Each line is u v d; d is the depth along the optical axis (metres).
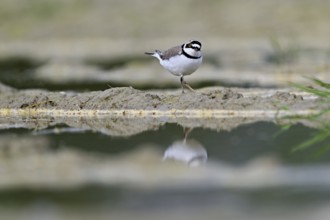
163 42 31.27
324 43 27.33
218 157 10.98
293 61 23.20
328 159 10.72
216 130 13.27
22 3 37.69
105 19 35.22
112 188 9.32
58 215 8.30
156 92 18.06
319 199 8.72
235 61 25.00
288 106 14.49
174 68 16.53
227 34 31.47
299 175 9.80
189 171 10.09
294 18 31.83
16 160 10.95
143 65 25.34
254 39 29.97
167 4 36.00
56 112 15.83
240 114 14.59
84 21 35.25
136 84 20.88
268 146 11.71
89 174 10.02
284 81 19.75
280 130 13.02
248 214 8.17
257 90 17.69
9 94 18.42
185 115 14.89
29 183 9.65
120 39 32.78
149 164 10.53
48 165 10.59
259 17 32.69
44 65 27.00
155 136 12.86
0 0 37.84
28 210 8.53
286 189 9.15
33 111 16.03
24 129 13.96
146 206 8.55
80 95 16.59
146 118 14.84
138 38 32.62
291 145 11.74
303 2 33.50
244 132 12.95
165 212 8.31
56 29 34.88
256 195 8.93
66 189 9.35
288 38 28.88
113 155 11.16
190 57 16.20
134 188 9.31
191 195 8.96
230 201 8.70
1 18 36.72
